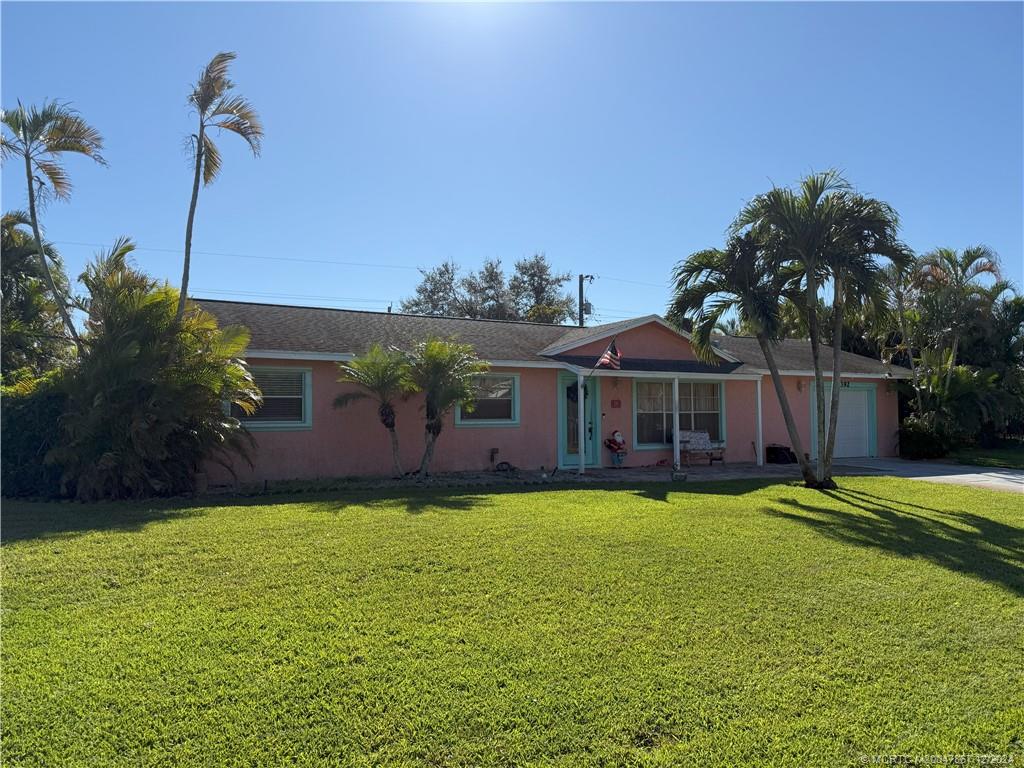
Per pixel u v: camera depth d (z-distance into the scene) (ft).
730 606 17.80
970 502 36.42
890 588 19.61
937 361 70.13
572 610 17.29
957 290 68.33
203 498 35.17
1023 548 25.11
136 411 34.60
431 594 18.34
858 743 11.39
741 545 24.44
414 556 22.03
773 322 40.83
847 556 23.15
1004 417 71.77
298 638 15.14
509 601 17.90
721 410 60.08
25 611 16.58
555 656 14.44
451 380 43.80
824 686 13.35
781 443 62.85
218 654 14.21
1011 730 11.84
